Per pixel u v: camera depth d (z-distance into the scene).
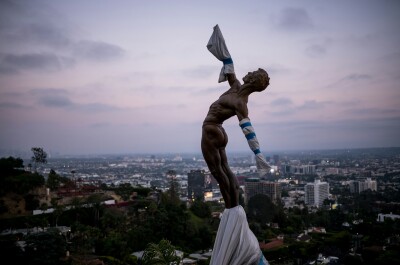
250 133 8.83
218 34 9.65
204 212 95.50
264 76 9.05
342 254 79.88
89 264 54.97
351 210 145.62
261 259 9.26
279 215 104.81
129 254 62.97
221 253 9.01
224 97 9.36
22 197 83.31
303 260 77.81
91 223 79.19
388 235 94.50
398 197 170.62
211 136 9.38
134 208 90.25
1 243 52.28
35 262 50.72
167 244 27.45
